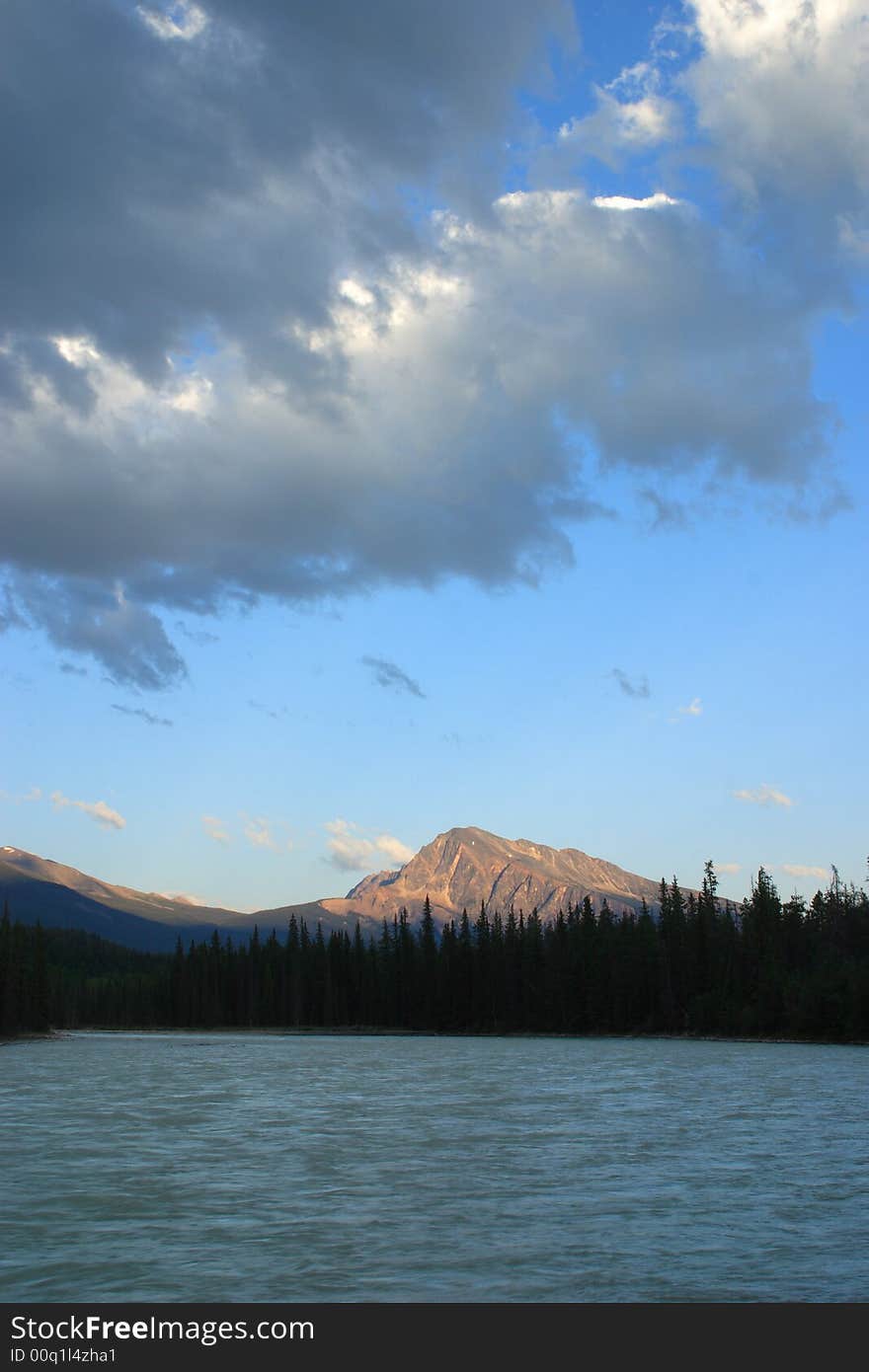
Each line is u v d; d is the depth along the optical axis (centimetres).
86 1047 15600
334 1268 2647
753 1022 16400
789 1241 2894
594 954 19575
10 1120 5631
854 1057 11331
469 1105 6334
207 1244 2881
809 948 18925
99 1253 2795
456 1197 3478
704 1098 6712
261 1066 10469
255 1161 4238
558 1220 3139
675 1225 3073
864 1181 3753
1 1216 3219
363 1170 4019
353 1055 12800
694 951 18738
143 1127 5322
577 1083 7988
